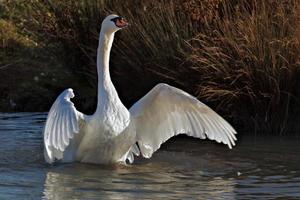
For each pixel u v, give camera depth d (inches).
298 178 418.9
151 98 456.1
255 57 575.5
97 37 666.8
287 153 497.0
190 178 418.6
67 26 695.1
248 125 589.0
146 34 619.2
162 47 608.7
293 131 584.4
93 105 673.0
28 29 771.4
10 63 749.3
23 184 394.9
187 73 595.2
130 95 641.6
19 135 552.4
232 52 581.9
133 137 454.0
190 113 461.4
